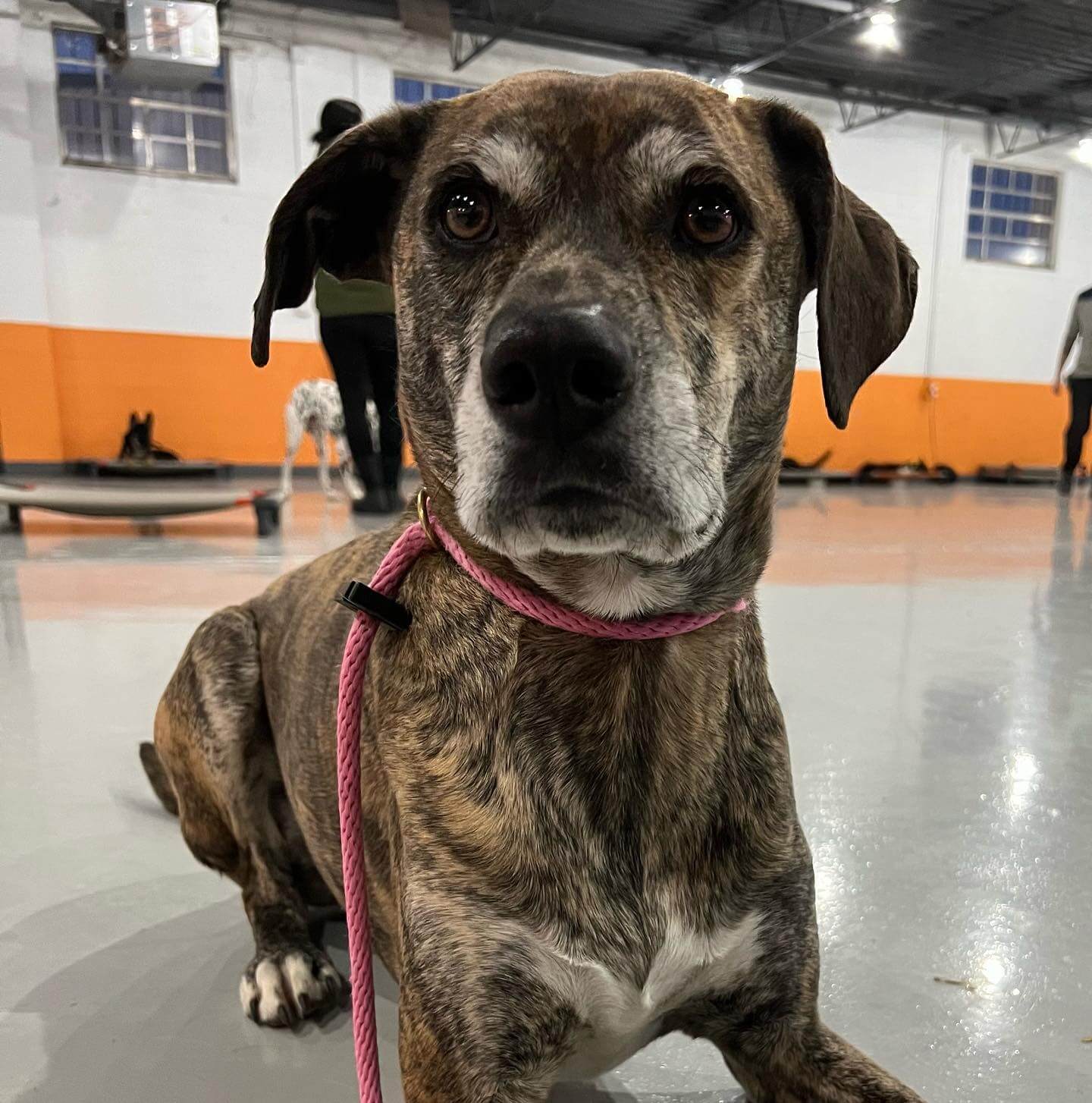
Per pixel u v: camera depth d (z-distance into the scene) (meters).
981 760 2.36
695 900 1.15
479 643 1.17
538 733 1.13
